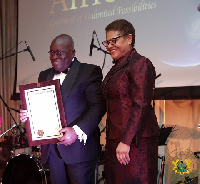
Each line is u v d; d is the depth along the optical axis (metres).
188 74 3.18
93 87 1.97
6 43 4.41
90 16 3.80
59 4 4.05
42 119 1.93
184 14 3.22
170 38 3.28
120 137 1.63
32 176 2.64
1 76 4.41
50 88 1.93
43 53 4.12
